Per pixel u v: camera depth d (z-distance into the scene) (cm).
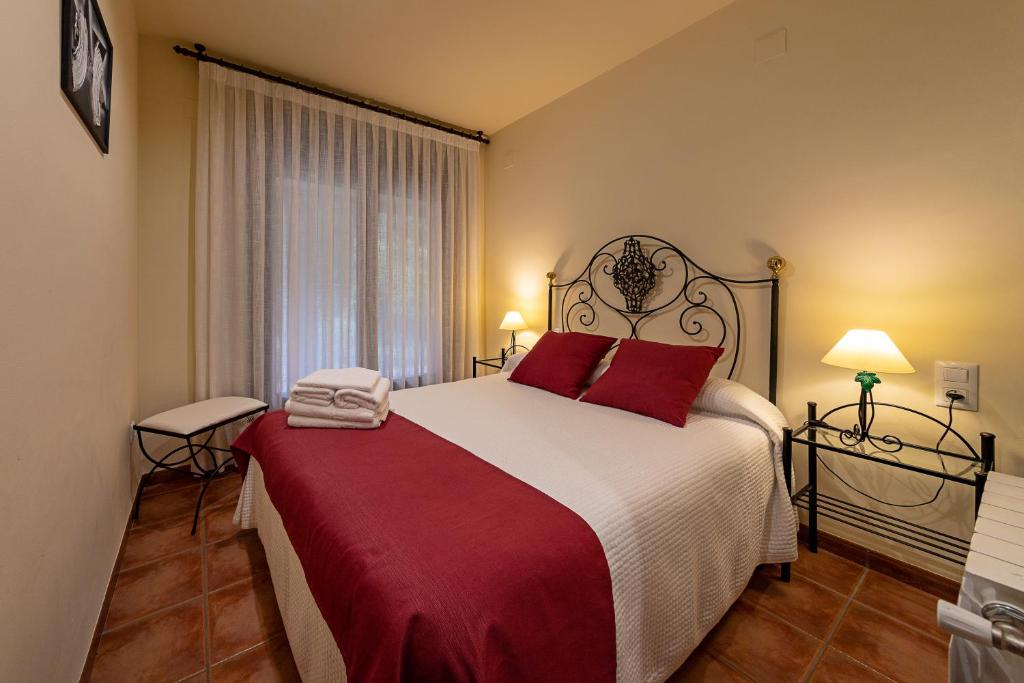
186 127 257
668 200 250
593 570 96
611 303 287
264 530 170
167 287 256
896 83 170
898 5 168
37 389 94
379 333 330
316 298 299
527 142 345
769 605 160
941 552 166
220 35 245
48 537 100
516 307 363
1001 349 151
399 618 74
